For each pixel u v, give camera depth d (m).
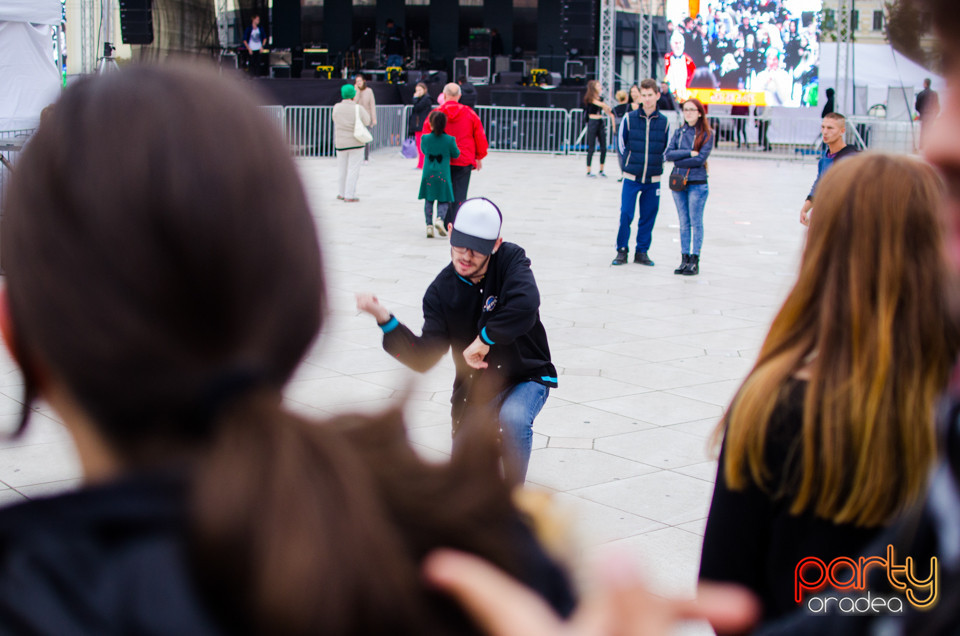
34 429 4.53
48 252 0.58
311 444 0.60
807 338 1.62
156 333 0.58
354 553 0.57
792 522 1.58
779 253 11.05
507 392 3.54
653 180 9.84
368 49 31.08
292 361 0.65
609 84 24.33
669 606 0.62
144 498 0.59
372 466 0.64
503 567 0.67
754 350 6.65
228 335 0.61
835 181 1.64
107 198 0.58
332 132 21.70
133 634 0.55
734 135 25.80
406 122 25.47
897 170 1.59
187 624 0.55
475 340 3.40
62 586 0.56
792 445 1.57
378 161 21.23
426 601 0.62
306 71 27.12
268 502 0.57
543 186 17.50
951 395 0.79
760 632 1.16
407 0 32.19
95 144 0.59
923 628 0.75
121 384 0.59
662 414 5.22
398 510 0.64
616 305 8.07
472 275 3.43
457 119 11.24
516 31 32.25
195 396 0.59
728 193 17.33
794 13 23.89
